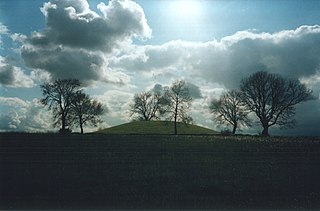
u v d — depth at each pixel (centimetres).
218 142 4509
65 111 8775
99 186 2336
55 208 1888
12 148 3794
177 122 9444
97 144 4181
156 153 3622
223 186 2353
